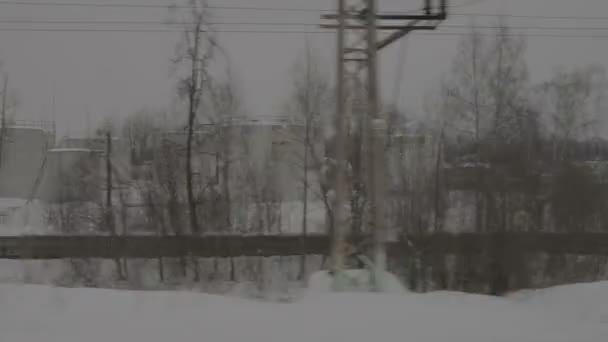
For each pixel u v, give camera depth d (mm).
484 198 26781
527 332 8125
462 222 27469
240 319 8609
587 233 25297
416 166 29906
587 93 33219
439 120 31641
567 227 26953
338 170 12531
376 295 10164
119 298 9797
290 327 8258
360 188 13617
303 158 33531
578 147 31734
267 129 35250
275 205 32781
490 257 23953
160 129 33438
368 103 12633
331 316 8781
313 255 27141
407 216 27828
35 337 7660
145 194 31516
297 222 31875
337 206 12492
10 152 43062
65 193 33344
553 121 32438
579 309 9422
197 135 33031
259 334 7871
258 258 26562
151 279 25438
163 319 8641
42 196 37844
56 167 37688
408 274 23516
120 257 26625
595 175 29062
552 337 7879
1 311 9016
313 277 12578
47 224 33000
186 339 7648
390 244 24531
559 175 27969
